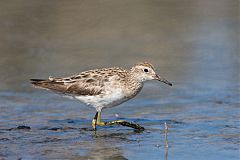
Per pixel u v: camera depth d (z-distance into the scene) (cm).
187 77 2034
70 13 2697
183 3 2888
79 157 1270
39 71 2095
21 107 1730
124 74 1596
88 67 2123
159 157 1266
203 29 2572
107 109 1730
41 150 1322
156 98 1833
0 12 2689
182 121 1578
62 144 1374
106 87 1573
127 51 2317
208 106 1727
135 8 2778
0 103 1767
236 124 1534
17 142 1388
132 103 1788
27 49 2344
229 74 2053
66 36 2500
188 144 1361
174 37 2477
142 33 2525
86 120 1617
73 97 1614
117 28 2573
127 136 1450
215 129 1491
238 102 1759
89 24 2597
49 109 1717
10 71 2102
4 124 1552
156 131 1489
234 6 2852
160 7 2805
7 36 2483
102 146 1357
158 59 2233
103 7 2781
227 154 1280
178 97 1833
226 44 2389
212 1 2925
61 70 2100
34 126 1538
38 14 2675
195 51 2322
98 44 2406
